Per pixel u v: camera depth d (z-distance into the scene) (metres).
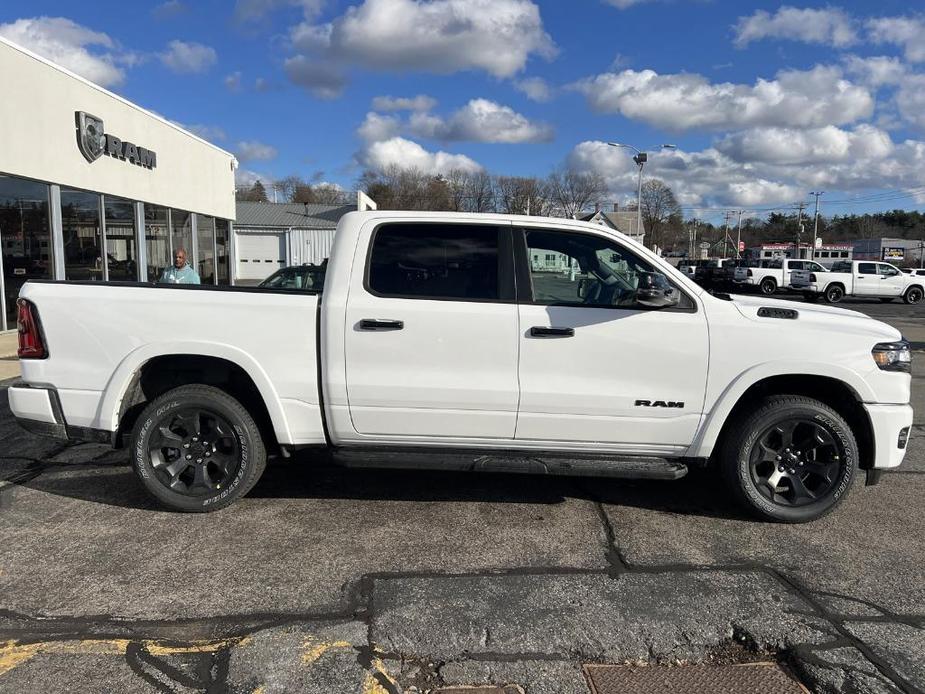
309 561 3.65
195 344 4.10
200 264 21.67
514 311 4.07
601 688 2.65
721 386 4.09
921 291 31.19
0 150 11.25
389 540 3.93
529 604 3.23
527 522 4.24
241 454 4.21
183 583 3.39
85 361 4.12
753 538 4.05
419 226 4.19
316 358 4.13
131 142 16.06
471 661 2.79
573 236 4.23
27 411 4.18
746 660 2.87
